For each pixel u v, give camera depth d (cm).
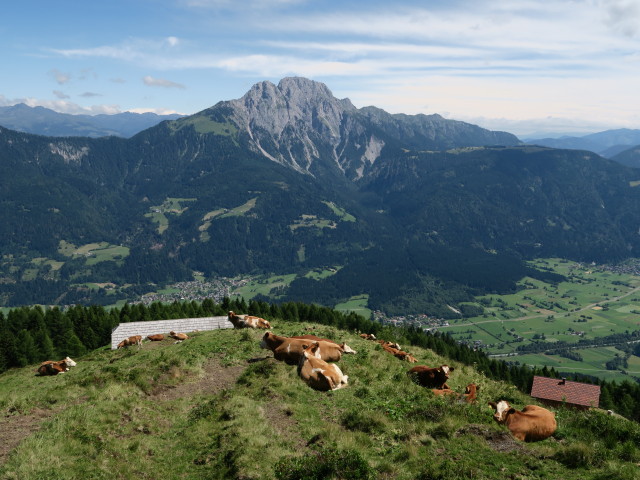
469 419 1603
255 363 2461
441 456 1336
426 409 1706
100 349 4825
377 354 2766
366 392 1961
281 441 1480
